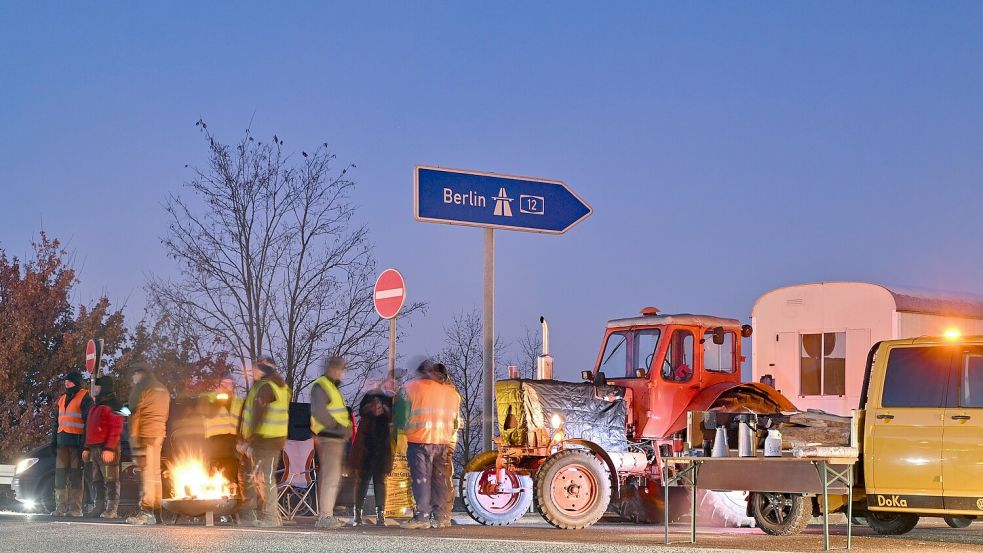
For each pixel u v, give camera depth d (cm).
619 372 1816
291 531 1370
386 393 1620
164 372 2889
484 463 1658
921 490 1299
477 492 1647
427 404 1523
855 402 1986
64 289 3409
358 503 1600
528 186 1962
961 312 2055
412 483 1521
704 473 1288
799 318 2070
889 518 1457
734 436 1528
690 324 1786
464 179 1916
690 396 1775
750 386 1789
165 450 1664
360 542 1165
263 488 1554
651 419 1764
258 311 2948
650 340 1792
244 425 1537
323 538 1221
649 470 1722
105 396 1730
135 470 1875
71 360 3288
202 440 1619
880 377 1338
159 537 1224
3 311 3369
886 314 1969
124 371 3156
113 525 1467
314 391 1523
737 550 1128
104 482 1819
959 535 1441
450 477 1560
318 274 3000
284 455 1822
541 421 1639
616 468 1670
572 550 1095
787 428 1560
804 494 1298
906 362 1327
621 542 1258
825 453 1208
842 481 1216
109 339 3334
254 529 1413
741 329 1825
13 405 3272
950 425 1290
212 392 1638
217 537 1230
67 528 1370
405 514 1712
